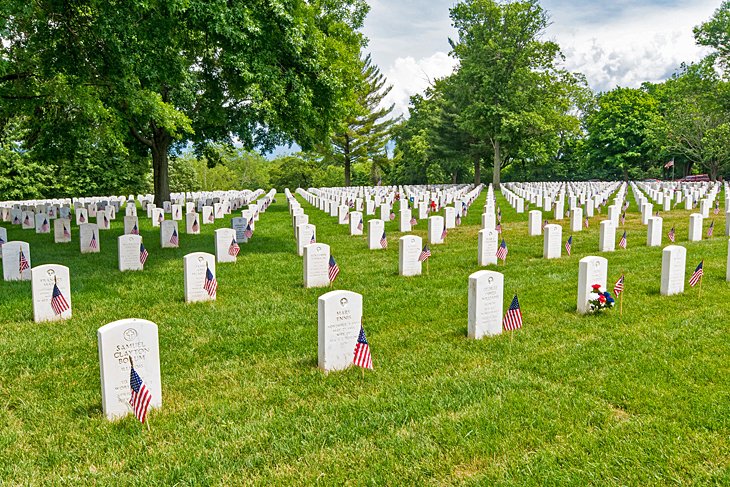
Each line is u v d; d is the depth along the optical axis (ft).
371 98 236.22
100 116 53.72
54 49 47.57
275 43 53.11
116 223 84.02
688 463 14.87
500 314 26.81
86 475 14.96
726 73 155.94
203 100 87.71
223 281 39.29
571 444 15.99
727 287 34.71
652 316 28.84
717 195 116.47
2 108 57.16
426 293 34.99
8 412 19.02
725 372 20.85
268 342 25.91
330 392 20.18
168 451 16.06
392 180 262.06
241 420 18.08
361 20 116.06
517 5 156.76
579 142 254.06
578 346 24.30
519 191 134.21
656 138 197.67
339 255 51.01
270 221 84.64
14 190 153.89
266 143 101.60
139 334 18.53
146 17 43.27
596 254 48.93
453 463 15.29
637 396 19.03
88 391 20.53
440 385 20.43
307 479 14.53
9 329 27.89
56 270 29.43
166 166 101.40
